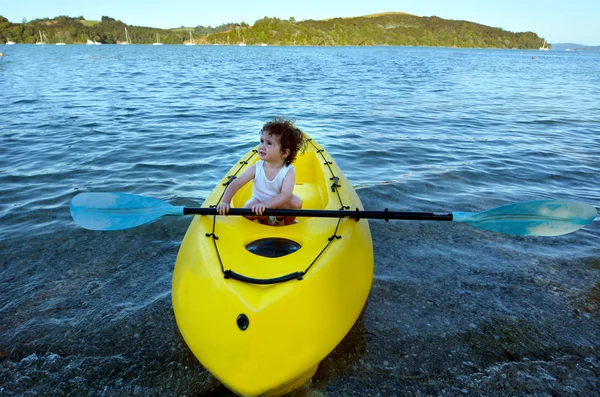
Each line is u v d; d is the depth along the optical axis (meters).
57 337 2.78
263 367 2.13
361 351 2.68
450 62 50.75
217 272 2.37
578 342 2.81
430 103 13.95
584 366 2.61
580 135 9.21
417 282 3.45
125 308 3.08
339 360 2.60
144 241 4.06
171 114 11.01
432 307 3.14
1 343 2.72
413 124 10.20
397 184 5.72
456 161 6.96
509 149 7.84
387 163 6.78
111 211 2.97
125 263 3.69
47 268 3.58
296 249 2.64
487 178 6.14
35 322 2.92
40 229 4.25
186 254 2.77
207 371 2.51
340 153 7.32
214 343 2.21
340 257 2.58
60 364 2.56
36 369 2.52
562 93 17.78
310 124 9.94
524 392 2.40
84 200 3.00
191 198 5.13
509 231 3.00
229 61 44.44
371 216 2.75
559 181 6.09
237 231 2.75
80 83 18.30
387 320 2.98
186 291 2.50
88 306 3.10
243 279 2.29
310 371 2.31
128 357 2.62
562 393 2.40
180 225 4.38
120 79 20.94
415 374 2.51
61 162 6.52
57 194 5.19
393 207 4.98
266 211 2.68
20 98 13.12
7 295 3.21
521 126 10.16
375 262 3.74
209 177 5.99
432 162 6.88
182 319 2.44
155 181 5.76
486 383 2.46
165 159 6.81
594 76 31.02
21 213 4.61
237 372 2.14
